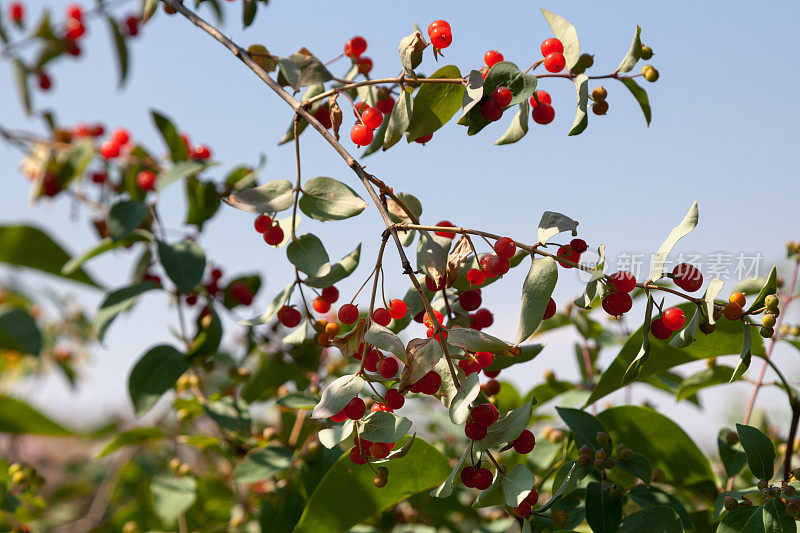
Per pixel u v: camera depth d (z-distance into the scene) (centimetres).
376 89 52
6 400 47
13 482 58
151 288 57
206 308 58
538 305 42
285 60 48
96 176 75
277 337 61
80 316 100
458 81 46
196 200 63
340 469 48
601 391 50
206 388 66
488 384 48
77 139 71
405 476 49
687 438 50
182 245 58
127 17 74
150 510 62
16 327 49
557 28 48
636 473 48
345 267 48
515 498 41
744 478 55
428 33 47
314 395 53
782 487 46
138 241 59
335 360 64
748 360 43
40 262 56
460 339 41
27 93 69
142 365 55
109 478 70
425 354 41
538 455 54
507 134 49
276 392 62
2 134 65
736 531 46
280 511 54
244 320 49
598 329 59
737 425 48
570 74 47
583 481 48
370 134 47
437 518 59
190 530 63
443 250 45
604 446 48
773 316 43
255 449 56
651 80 47
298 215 49
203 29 50
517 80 46
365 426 42
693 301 43
